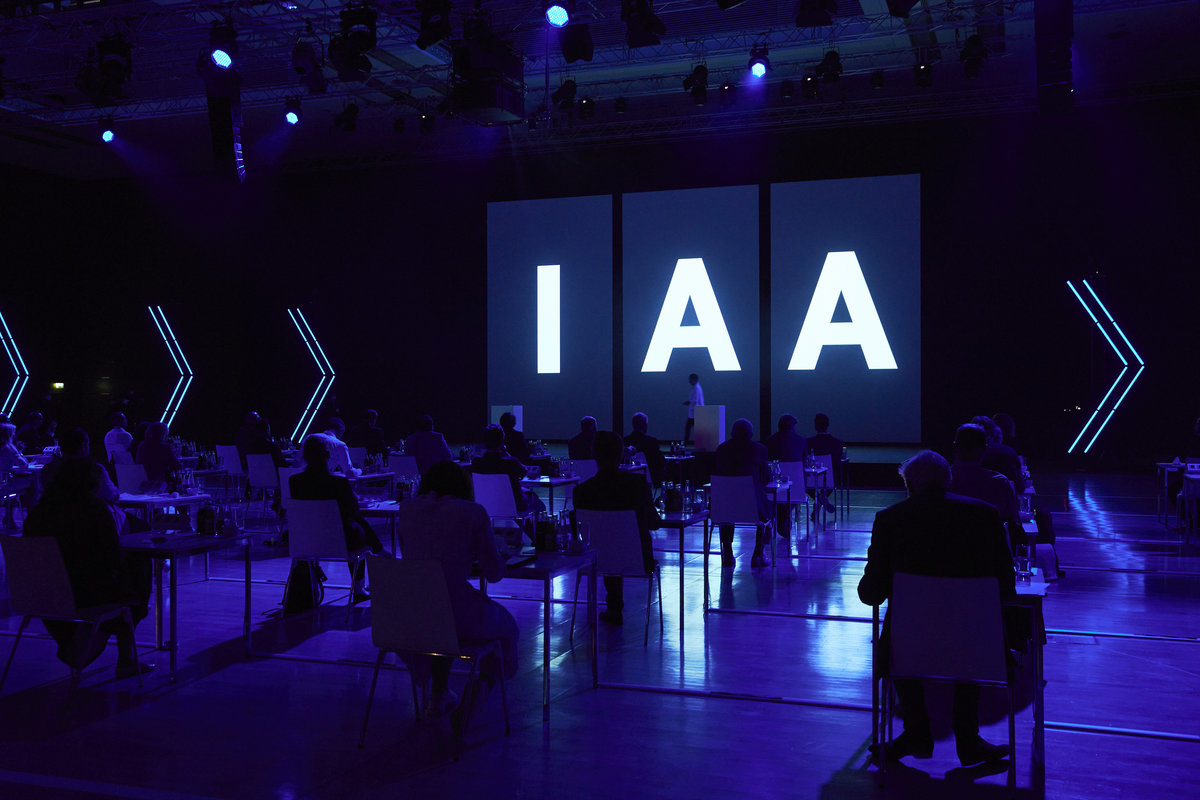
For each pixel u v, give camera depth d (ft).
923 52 43.11
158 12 34.17
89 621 14.83
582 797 11.70
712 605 22.13
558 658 17.79
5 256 61.00
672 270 55.31
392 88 46.73
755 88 48.34
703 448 37.35
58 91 45.73
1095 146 49.96
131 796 11.73
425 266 60.80
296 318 63.16
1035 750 12.32
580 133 55.42
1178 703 15.01
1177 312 49.01
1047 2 29.12
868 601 12.48
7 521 31.04
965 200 51.80
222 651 18.30
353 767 12.63
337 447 29.32
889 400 52.13
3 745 13.41
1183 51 43.09
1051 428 51.06
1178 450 49.19
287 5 36.27
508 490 24.64
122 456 35.58
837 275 52.80
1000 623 11.21
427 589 12.84
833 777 12.29
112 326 65.77
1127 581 24.34
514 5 35.58
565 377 57.06
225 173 34.42
